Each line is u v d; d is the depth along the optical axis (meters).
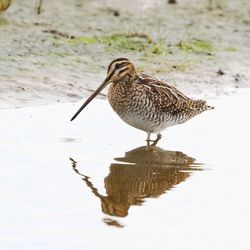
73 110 17.39
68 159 14.23
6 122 16.27
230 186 13.11
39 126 16.12
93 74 19.66
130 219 11.66
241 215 11.83
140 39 22.34
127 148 15.20
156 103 15.91
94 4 24.73
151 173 13.78
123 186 13.06
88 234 11.08
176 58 21.30
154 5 25.25
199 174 13.77
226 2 26.17
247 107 18.11
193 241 10.92
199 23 24.12
